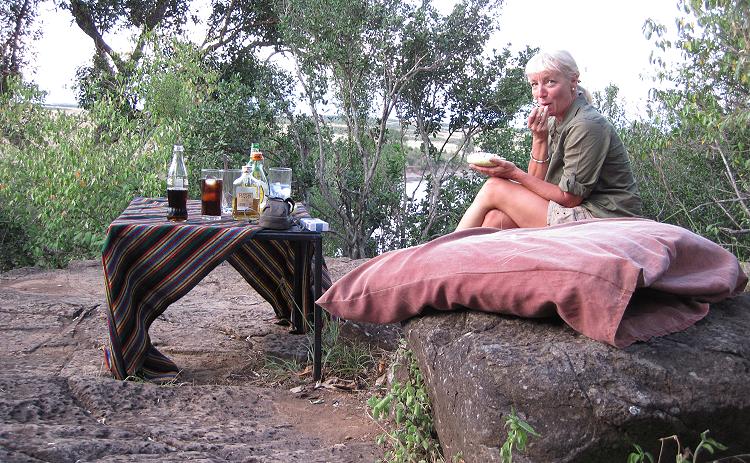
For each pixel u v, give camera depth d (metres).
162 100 9.01
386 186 9.69
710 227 5.96
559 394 1.96
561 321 2.26
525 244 2.37
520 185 3.30
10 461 2.02
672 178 7.30
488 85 9.30
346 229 9.67
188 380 3.41
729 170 6.03
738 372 2.01
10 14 13.33
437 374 2.28
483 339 2.21
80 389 2.93
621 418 1.90
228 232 3.23
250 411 2.98
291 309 4.11
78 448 2.20
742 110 5.45
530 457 1.93
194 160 9.08
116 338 3.19
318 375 3.44
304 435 2.76
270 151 9.65
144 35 9.55
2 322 4.19
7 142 8.84
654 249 2.29
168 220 3.42
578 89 3.40
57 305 4.52
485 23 9.02
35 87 8.71
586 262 2.11
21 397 2.76
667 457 1.95
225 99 9.37
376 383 3.29
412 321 2.52
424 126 9.53
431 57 8.98
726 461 1.99
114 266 3.17
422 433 2.43
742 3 5.04
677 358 2.04
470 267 2.33
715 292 2.35
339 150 9.66
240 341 3.96
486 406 2.02
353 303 2.58
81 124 8.21
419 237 9.57
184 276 3.24
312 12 8.76
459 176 9.70
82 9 13.00
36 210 8.81
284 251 4.12
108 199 7.77
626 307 2.07
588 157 3.16
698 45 5.48
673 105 5.75
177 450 2.36
